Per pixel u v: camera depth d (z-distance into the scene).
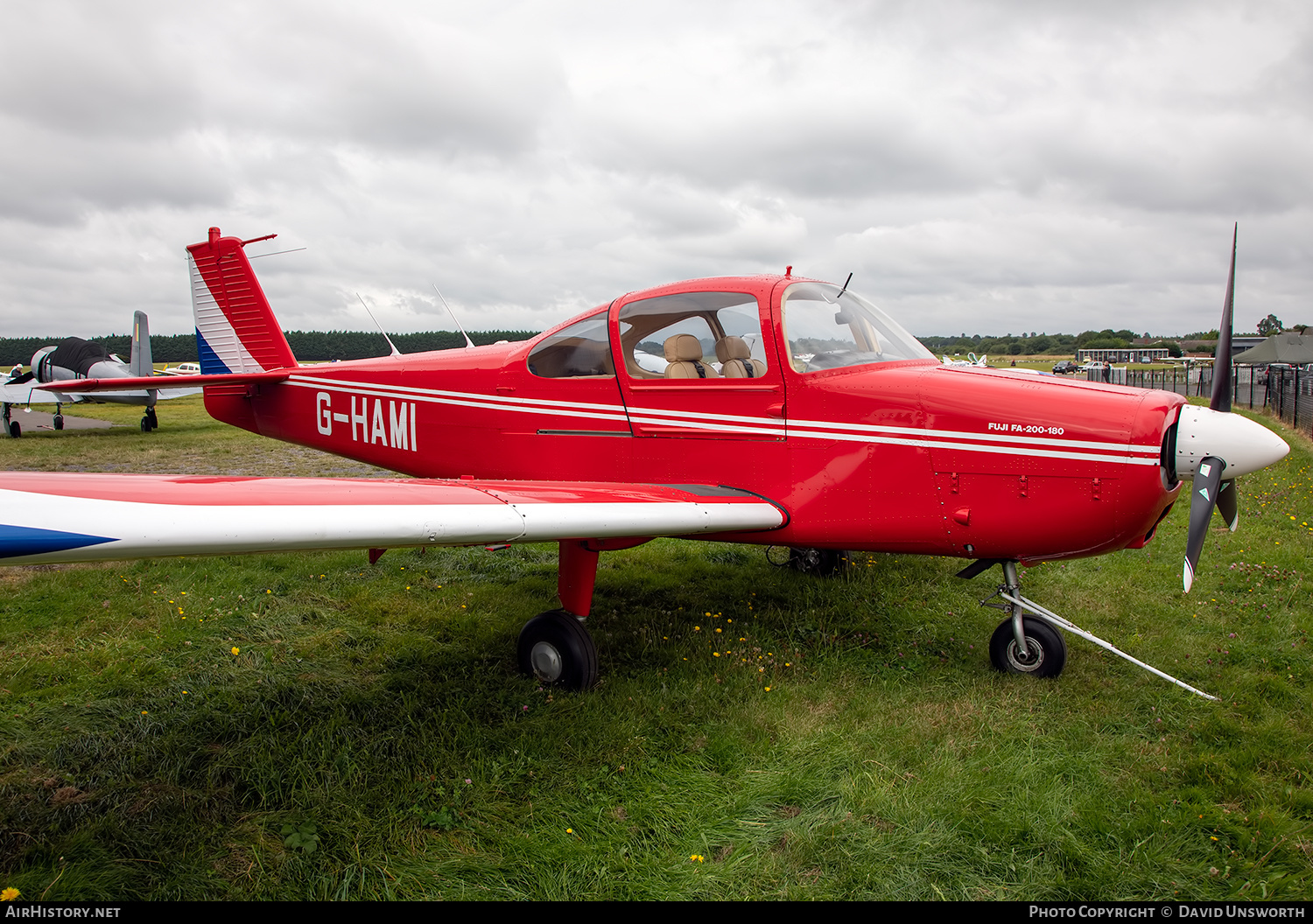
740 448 3.63
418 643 3.86
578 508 2.94
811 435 3.46
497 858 2.19
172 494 2.24
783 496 3.54
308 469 9.59
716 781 2.57
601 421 4.02
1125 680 3.34
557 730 2.89
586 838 2.29
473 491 3.00
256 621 4.12
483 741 2.81
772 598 4.68
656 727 2.95
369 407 5.14
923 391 3.27
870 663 3.59
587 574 3.38
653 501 3.23
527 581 4.93
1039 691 3.24
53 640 3.83
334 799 2.45
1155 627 3.99
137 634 3.93
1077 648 3.74
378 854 2.20
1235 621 4.07
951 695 3.23
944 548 3.34
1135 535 3.05
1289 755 2.66
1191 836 2.25
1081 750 2.75
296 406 5.66
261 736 2.87
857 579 4.98
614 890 2.05
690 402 3.73
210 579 4.84
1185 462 3.03
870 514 3.39
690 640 3.86
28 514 1.89
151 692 3.24
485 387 4.47
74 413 20.84
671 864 2.15
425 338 66.06
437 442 4.77
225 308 6.49
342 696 3.18
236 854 2.21
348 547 2.34
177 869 2.13
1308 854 2.17
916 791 2.46
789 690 3.24
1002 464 3.13
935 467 3.25
